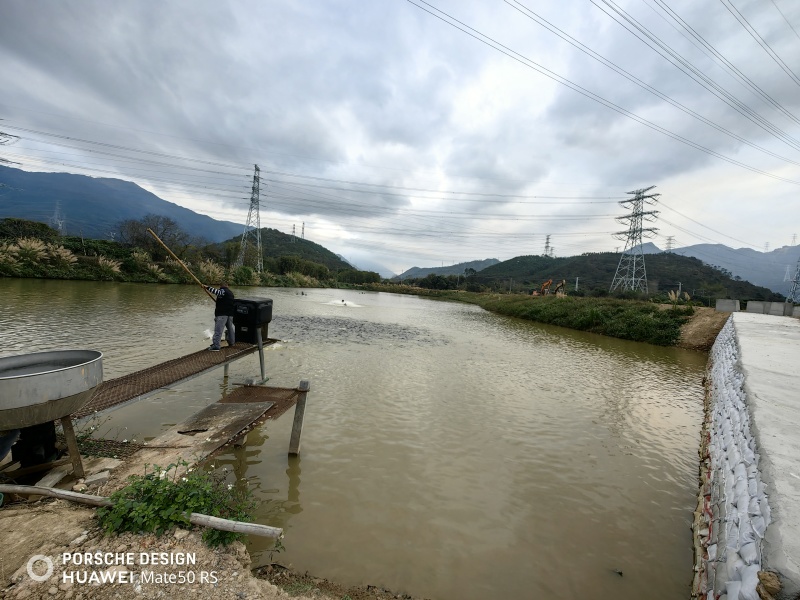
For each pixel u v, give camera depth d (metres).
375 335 15.22
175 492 3.00
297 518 3.76
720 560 2.45
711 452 4.63
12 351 8.43
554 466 5.19
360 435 5.68
